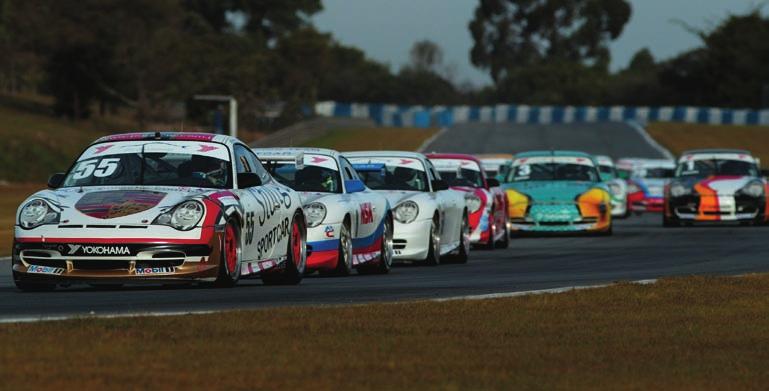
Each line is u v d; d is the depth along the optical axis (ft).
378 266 200.34
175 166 154.81
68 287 156.25
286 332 106.93
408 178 225.97
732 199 354.54
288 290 155.22
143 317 112.57
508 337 108.99
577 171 324.19
